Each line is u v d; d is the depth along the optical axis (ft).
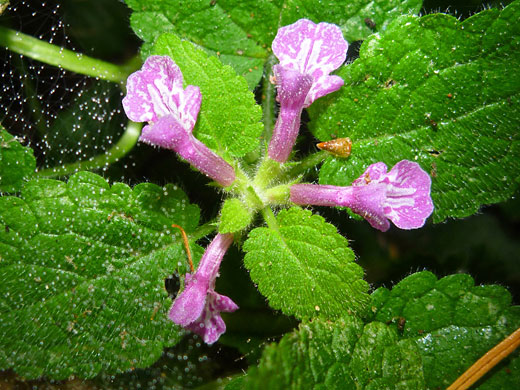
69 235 0.23
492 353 0.24
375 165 0.21
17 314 0.23
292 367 0.21
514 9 0.22
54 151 0.28
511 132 0.23
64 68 0.28
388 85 0.23
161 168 0.29
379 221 0.20
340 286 0.21
